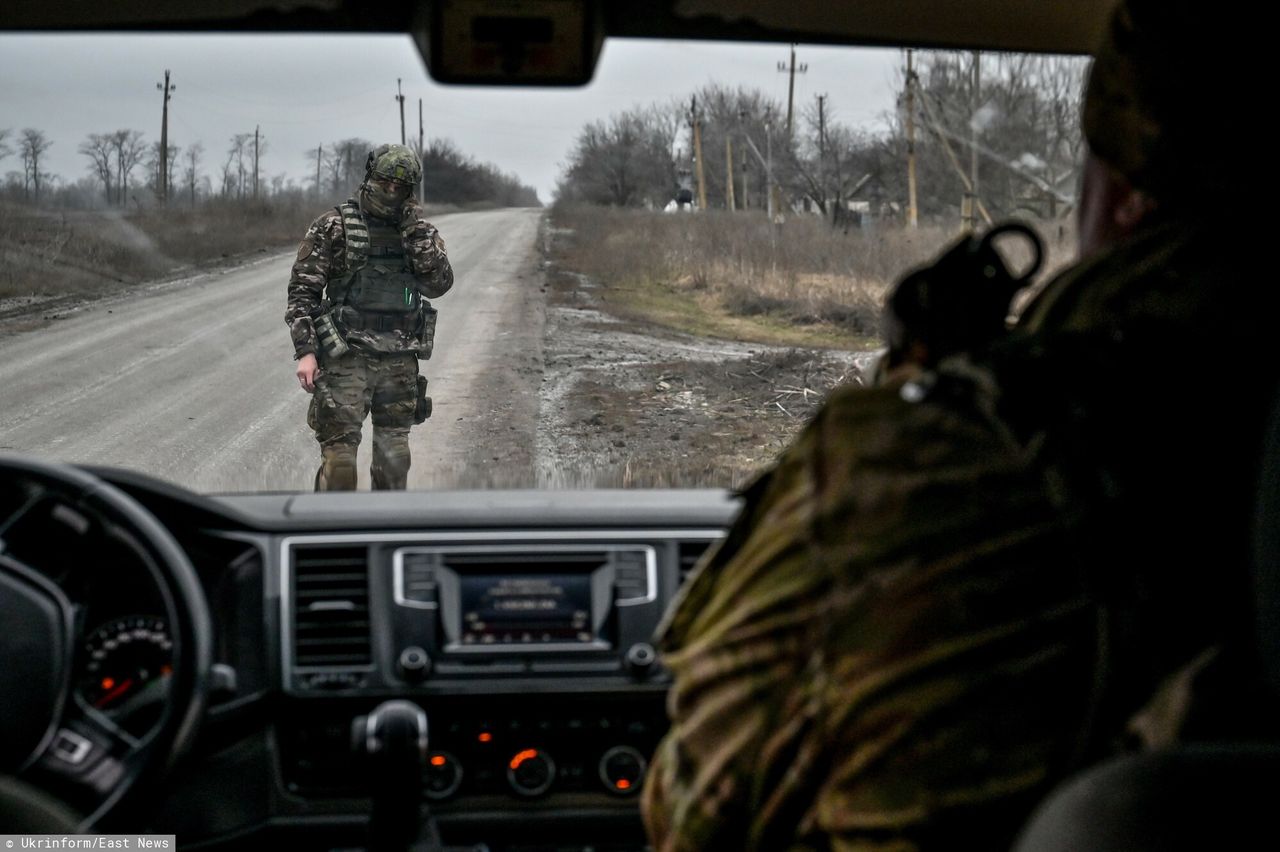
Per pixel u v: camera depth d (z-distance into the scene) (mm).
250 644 2416
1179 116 1135
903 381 1202
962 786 1041
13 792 1670
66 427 10141
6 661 1963
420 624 2438
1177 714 1067
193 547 2422
